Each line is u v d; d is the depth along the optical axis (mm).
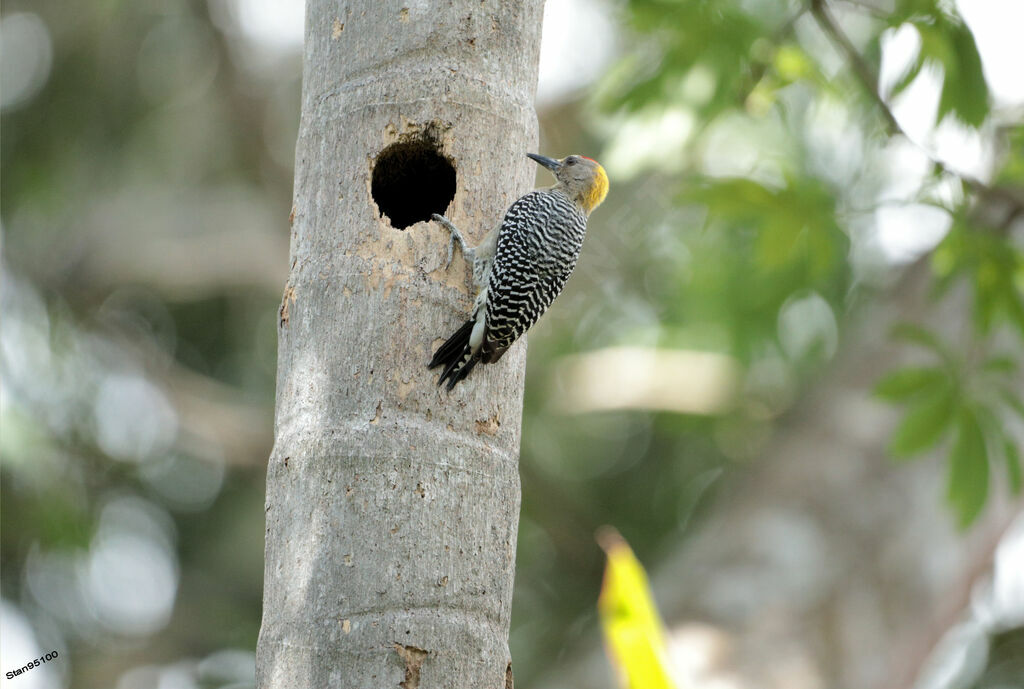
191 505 19719
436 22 7539
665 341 16938
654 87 12375
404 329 6992
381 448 6621
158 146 20719
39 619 18516
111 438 18594
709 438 18578
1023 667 17703
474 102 7562
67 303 19484
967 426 10602
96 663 18406
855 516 12859
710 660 11586
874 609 12320
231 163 20859
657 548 18078
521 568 18594
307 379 6906
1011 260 10883
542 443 18953
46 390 17578
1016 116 12141
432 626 6375
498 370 7250
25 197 20000
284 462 6734
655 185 18312
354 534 6453
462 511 6691
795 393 16969
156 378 19031
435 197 8195
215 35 19406
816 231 11070
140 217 19734
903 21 10383
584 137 18688
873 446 13281
